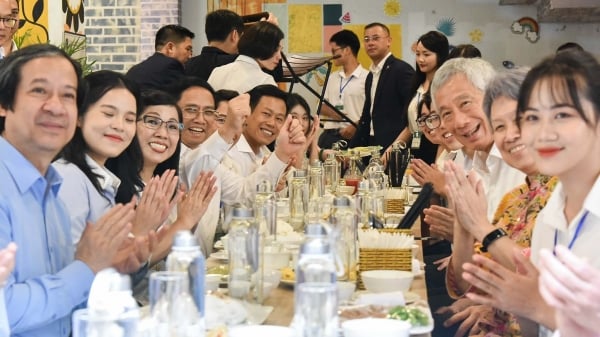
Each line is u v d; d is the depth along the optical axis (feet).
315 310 5.58
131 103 9.72
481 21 30.99
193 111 14.53
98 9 29.63
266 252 9.33
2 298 6.24
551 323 6.83
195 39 31.76
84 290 7.18
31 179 7.37
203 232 12.20
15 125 7.41
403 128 25.59
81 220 9.11
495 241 8.42
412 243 9.29
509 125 9.25
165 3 29.60
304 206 13.00
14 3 16.20
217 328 6.41
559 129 6.70
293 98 18.60
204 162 12.83
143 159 11.00
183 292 5.84
